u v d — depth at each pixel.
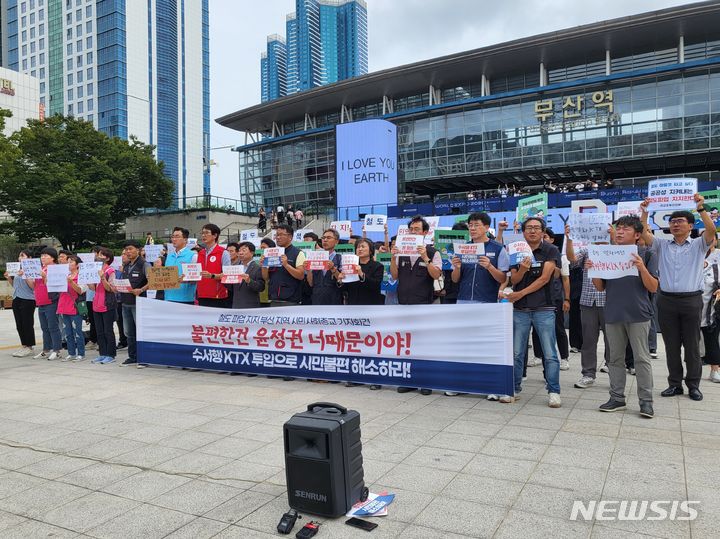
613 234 6.18
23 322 9.91
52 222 34.22
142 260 8.54
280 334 7.03
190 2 111.00
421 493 3.49
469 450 4.26
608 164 34.12
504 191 31.25
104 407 5.91
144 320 8.27
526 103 35.75
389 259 7.52
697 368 5.72
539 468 3.86
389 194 23.55
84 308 9.58
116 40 90.06
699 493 3.38
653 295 8.34
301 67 169.75
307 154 44.50
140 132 94.75
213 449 4.46
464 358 5.84
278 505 3.41
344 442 3.19
